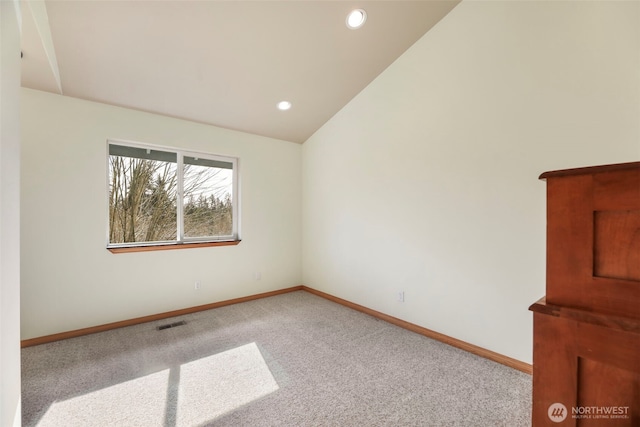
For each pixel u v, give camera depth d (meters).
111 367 2.06
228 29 2.19
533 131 1.98
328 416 1.57
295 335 2.62
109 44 2.15
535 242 1.97
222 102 3.05
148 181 3.10
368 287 3.22
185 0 1.92
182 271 3.21
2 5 1.00
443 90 2.49
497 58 2.15
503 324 2.12
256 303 3.61
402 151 2.84
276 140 4.03
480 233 2.26
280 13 2.13
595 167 0.61
